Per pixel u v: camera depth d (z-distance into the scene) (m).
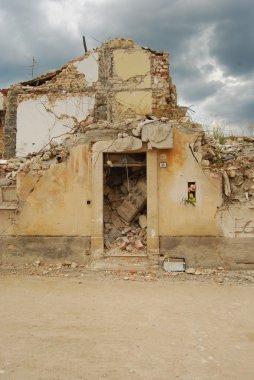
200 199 11.37
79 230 11.59
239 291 9.34
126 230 12.22
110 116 17.95
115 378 4.70
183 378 4.75
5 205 11.83
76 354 5.42
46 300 8.29
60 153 11.89
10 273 10.92
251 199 11.43
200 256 11.25
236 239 11.21
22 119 18.42
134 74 18.09
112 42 18.28
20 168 11.98
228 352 5.62
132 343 5.89
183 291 9.25
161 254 11.33
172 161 11.47
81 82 18.30
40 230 11.68
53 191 11.73
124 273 10.91
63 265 11.49
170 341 6.01
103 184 12.09
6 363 5.07
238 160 11.90
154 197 11.41
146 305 8.01
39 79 18.80
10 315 7.20
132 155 12.11
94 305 7.95
